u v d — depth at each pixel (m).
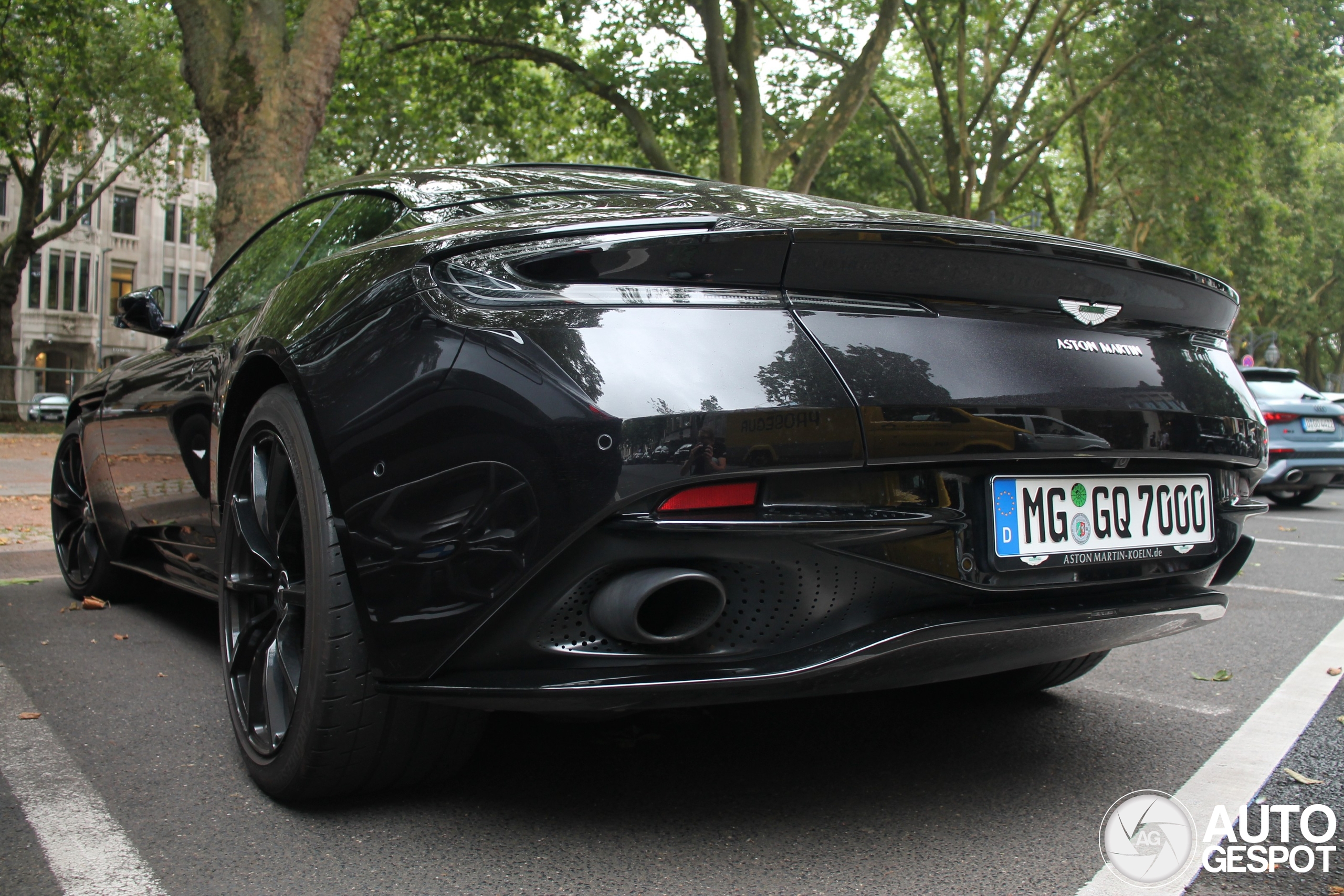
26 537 6.09
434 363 1.77
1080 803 2.12
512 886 1.70
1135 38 20.02
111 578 4.18
